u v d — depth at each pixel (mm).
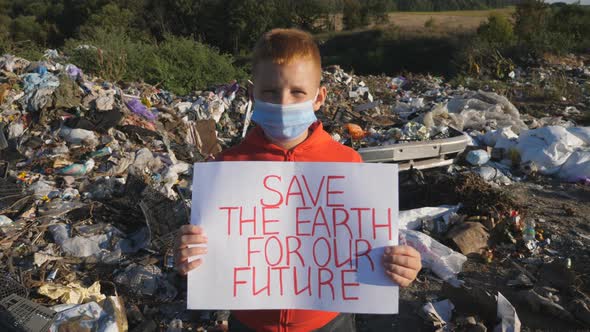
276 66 1631
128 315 3412
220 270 1665
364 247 1675
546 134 6918
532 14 25469
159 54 11773
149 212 4324
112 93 7578
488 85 13469
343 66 33719
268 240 1679
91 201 4797
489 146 7559
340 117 8023
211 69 12023
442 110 8289
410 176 5488
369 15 46062
